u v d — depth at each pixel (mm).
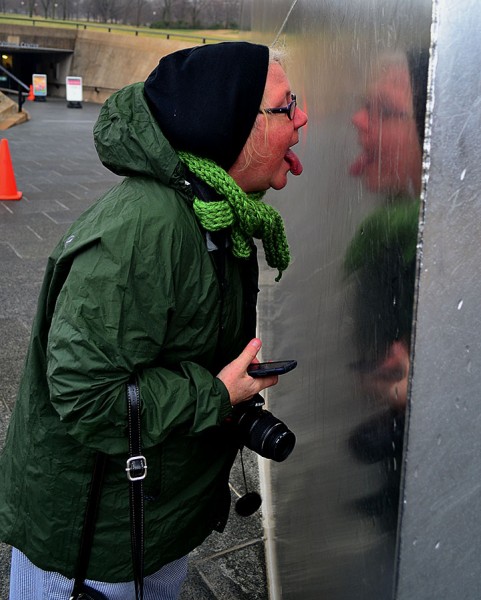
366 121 1036
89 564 1309
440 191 766
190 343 1238
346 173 1188
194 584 2176
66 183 8680
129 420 1144
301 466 1646
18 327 4117
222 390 1223
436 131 750
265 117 1225
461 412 833
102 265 1119
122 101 1203
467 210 775
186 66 1163
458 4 725
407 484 844
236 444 1447
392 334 890
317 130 1513
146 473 1232
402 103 848
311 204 1589
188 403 1182
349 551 1152
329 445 1322
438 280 788
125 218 1134
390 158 903
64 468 1265
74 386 1118
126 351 1123
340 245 1238
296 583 1688
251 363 1354
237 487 2680
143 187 1185
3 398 3260
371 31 1006
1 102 16844
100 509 1274
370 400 1015
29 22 38719
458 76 741
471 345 813
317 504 1440
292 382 1811
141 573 1273
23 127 15344
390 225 902
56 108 22844
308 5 1647
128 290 1118
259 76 1177
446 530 872
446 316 800
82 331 1114
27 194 7844
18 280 4953
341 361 1221
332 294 1312
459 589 901
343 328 1206
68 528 1286
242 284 1366
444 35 730
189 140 1169
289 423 1824
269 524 2297
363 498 1055
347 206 1172
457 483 856
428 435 832
